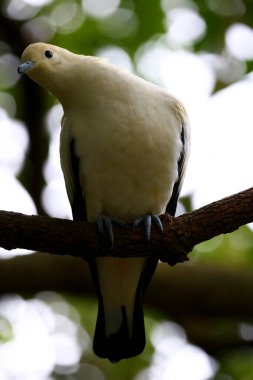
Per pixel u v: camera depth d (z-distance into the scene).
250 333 13.94
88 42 15.28
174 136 9.26
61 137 9.49
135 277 10.33
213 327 13.94
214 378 14.08
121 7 15.23
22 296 13.51
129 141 8.99
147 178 9.22
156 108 9.16
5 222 8.32
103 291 10.57
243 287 13.03
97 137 9.03
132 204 9.41
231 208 8.59
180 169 9.82
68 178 9.74
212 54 15.25
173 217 8.81
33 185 14.95
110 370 14.34
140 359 14.38
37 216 8.50
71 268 12.78
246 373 14.07
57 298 15.02
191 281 12.98
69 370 14.31
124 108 9.01
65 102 9.37
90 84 9.13
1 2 14.71
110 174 9.17
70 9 15.37
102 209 9.50
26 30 15.08
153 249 8.83
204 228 8.65
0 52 15.49
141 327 10.72
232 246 15.37
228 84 15.17
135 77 9.33
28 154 15.16
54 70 9.33
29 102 15.02
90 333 14.75
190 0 15.15
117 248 8.82
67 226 8.55
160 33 15.21
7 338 14.23
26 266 12.72
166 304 13.09
